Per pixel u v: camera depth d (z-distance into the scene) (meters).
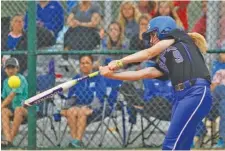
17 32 24.53
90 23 24.61
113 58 23.52
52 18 24.97
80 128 23.41
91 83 23.52
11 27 24.58
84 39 24.30
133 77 16.27
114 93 23.56
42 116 23.83
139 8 24.83
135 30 24.42
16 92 23.47
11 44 24.48
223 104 23.09
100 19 25.23
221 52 23.06
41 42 24.80
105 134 23.77
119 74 16.22
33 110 23.42
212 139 23.38
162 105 23.44
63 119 24.11
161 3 24.95
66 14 25.28
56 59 23.98
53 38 24.88
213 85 23.25
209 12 24.33
